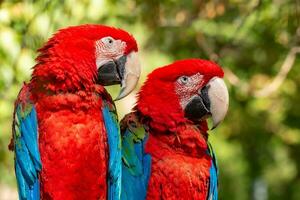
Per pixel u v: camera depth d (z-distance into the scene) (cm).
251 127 1434
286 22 1039
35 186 651
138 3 1055
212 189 720
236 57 1223
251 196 1953
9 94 984
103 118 662
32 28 895
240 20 1081
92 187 651
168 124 700
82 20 958
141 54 1259
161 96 711
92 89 658
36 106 650
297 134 1458
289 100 1338
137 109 720
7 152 1225
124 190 696
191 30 1099
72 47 660
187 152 700
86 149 642
